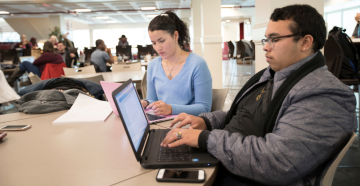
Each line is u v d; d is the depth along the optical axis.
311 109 0.74
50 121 1.28
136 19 16.75
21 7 10.73
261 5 2.23
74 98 1.57
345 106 0.74
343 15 12.12
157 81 1.58
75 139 1.01
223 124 1.20
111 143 0.96
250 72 8.05
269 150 0.71
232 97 4.69
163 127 1.15
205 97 1.45
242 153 0.74
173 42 1.45
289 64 0.89
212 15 4.71
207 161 0.76
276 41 0.87
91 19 16.06
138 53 7.56
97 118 1.27
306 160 0.71
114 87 1.17
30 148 0.93
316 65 0.84
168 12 1.52
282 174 0.70
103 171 0.74
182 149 0.85
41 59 3.82
